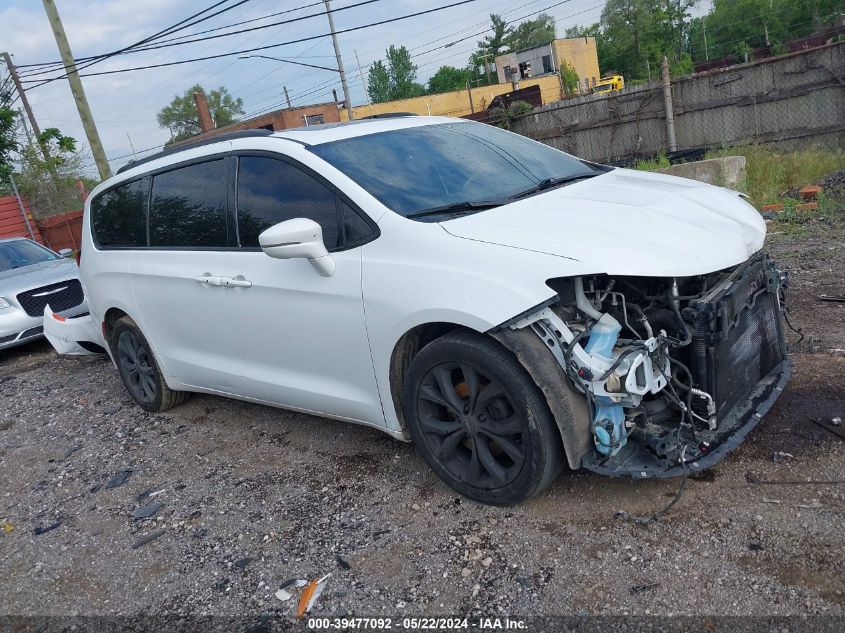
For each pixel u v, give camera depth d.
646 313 3.02
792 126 14.22
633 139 16.89
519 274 2.89
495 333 2.93
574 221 3.14
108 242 5.34
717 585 2.55
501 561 2.91
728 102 14.93
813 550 2.63
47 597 3.30
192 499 3.99
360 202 3.47
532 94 26.94
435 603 2.74
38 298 8.86
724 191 3.89
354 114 38.28
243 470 4.24
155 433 5.13
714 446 2.92
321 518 3.52
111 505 4.12
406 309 3.19
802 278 6.03
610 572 2.72
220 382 4.59
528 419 2.96
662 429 3.00
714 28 59.56
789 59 13.87
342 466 4.03
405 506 3.47
